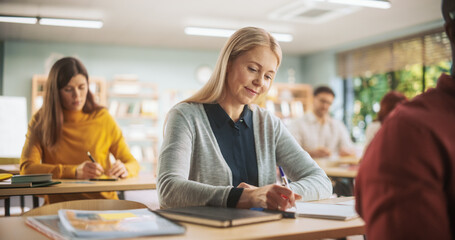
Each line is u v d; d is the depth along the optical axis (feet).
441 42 20.61
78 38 23.75
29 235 3.02
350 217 3.37
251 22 20.45
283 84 28.53
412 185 1.86
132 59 26.09
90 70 25.27
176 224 2.98
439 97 2.08
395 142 1.97
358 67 25.77
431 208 1.83
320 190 4.50
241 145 4.82
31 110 23.84
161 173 4.08
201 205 3.67
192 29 20.98
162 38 23.95
